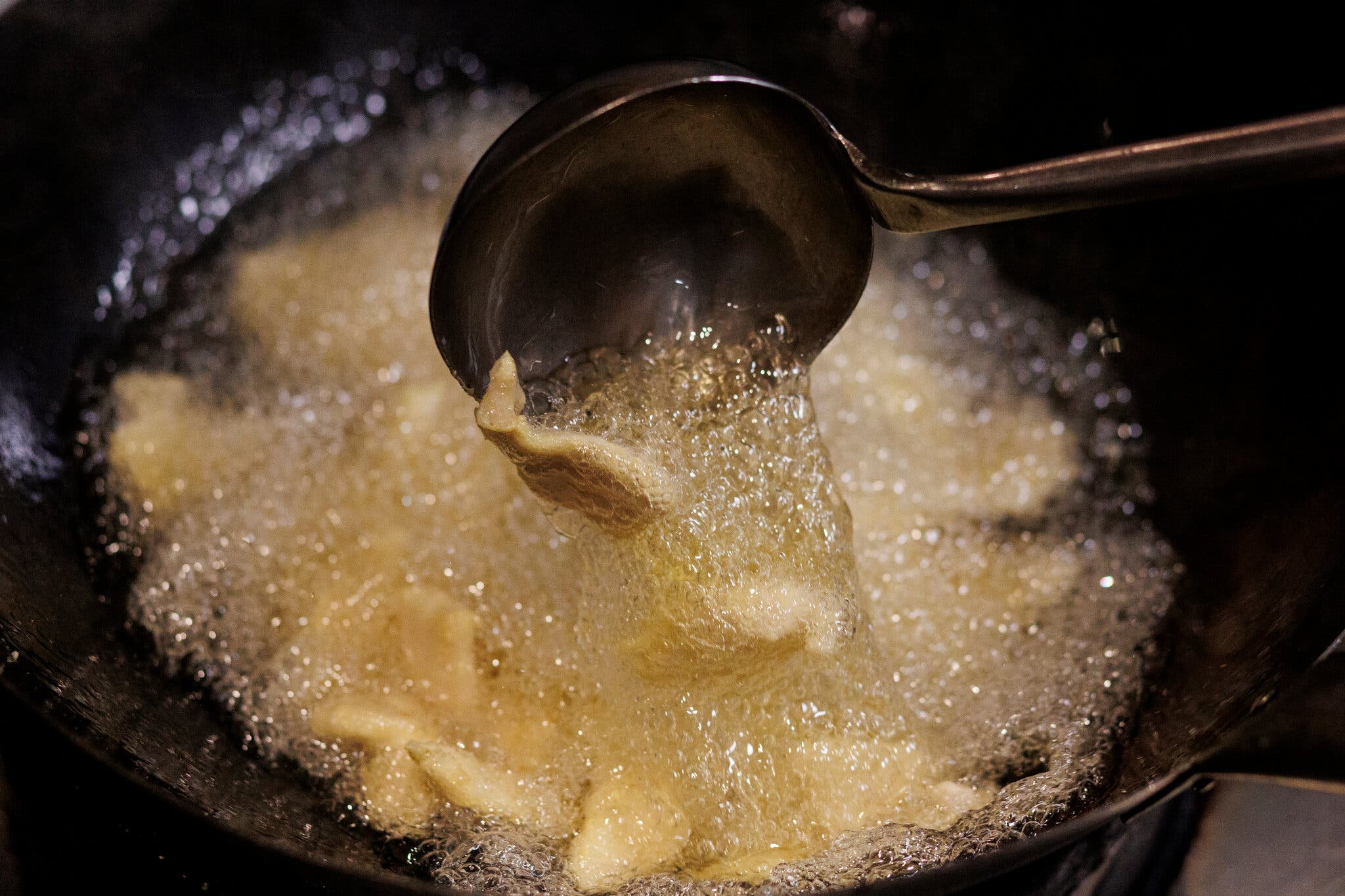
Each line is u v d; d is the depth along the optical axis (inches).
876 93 24.6
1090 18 22.4
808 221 18.3
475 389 17.8
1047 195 16.7
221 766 19.1
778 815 18.7
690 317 19.0
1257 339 21.0
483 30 26.8
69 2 23.1
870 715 19.4
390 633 20.6
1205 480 21.3
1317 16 20.2
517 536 21.6
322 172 26.5
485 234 17.4
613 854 18.3
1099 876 18.2
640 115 17.3
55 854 18.0
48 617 19.4
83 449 22.3
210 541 21.9
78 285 23.4
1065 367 23.4
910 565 21.7
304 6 25.9
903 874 17.4
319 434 23.1
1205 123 21.6
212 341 24.1
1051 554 21.8
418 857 18.7
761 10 25.0
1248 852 18.4
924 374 23.7
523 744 19.7
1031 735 19.9
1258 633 19.2
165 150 25.0
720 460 19.3
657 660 18.5
